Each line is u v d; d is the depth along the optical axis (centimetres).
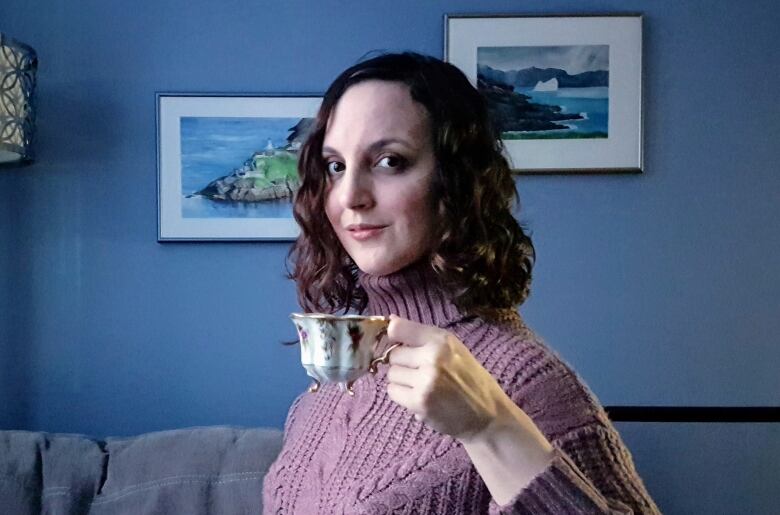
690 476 201
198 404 200
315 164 99
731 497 201
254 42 199
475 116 91
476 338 88
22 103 175
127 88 198
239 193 198
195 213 197
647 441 201
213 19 199
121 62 198
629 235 202
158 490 158
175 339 199
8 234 196
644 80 200
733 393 202
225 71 199
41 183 197
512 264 93
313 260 108
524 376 82
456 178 89
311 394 111
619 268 202
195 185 197
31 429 198
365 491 84
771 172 202
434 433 83
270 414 201
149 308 199
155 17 198
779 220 202
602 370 202
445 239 88
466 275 89
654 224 202
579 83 199
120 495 158
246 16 199
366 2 200
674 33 201
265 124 198
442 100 89
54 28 196
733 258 202
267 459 162
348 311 119
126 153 198
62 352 198
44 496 157
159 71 198
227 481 159
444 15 199
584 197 201
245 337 200
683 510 201
